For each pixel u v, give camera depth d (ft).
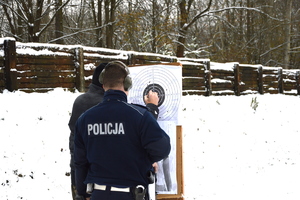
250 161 22.09
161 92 11.98
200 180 18.40
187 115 28.63
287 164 21.86
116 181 7.36
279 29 88.99
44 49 24.13
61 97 23.75
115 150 7.43
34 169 16.19
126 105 7.70
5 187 14.56
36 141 18.24
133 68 12.42
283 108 38.34
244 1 88.74
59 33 47.16
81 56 25.79
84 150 7.98
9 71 22.04
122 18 57.52
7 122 18.98
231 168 20.52
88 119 7.79
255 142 26.11
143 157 7.62
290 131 30.42
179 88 11.83
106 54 28.27
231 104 34.99
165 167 11.74
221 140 25.18
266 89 47.85
